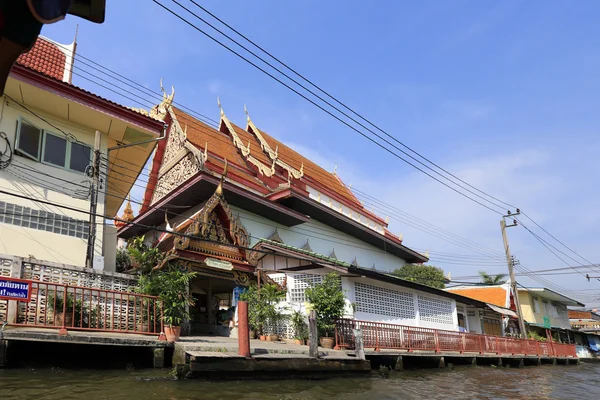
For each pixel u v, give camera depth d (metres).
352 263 30.19
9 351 8.00
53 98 13.43
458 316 29.16
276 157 28.34
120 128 15.27
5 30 1.86
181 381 8.51
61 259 13.27
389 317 20.14
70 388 7.22
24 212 12.94
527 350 27.59
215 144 25.97
